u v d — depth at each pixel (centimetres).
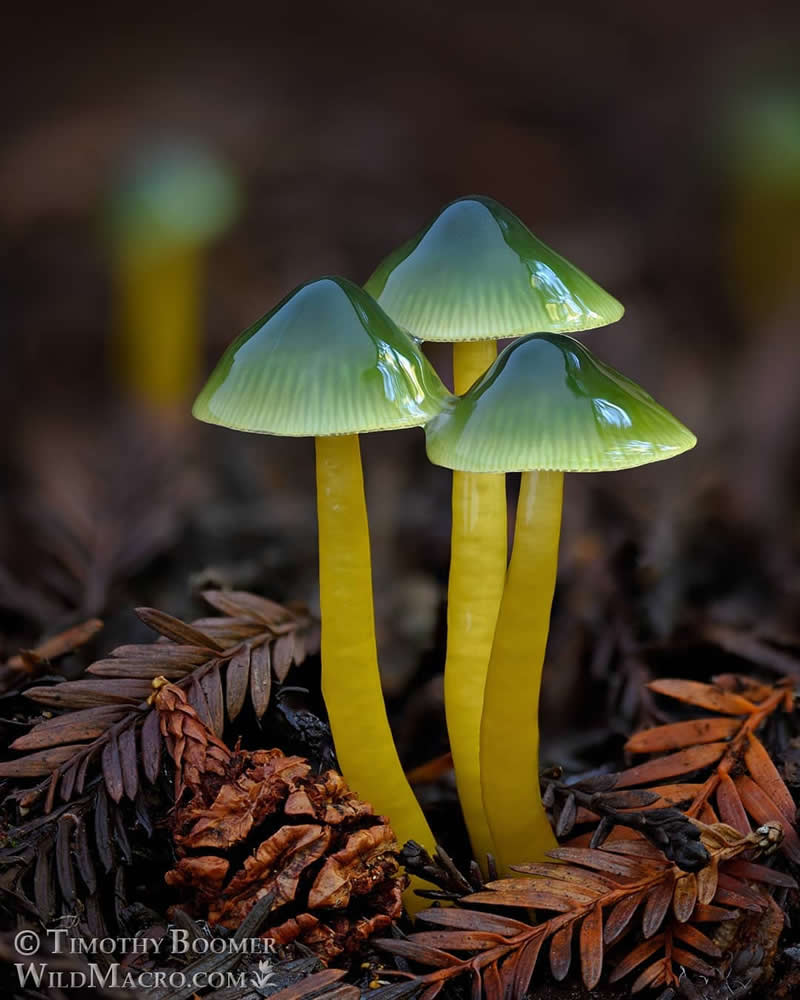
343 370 23
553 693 29
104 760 24
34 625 31
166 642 26
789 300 49
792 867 24
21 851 23
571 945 23
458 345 25
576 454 23
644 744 26
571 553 31
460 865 25
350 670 24
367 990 23
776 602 30
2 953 22
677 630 29
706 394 43
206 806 23
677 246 60
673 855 23
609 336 49
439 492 35
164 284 49
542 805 25
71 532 33
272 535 33
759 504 33
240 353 23
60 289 60
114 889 24
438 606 30
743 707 26
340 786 24
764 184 51
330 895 23
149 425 44
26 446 43
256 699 25
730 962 23
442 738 29
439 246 24
